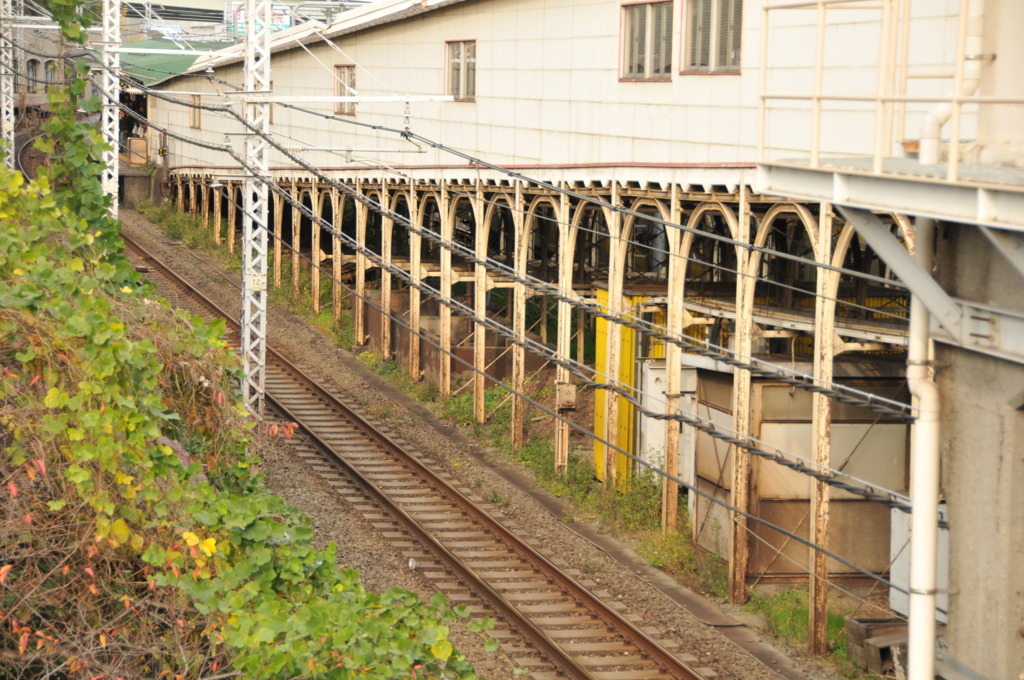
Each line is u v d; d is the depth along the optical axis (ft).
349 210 118.21
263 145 65.87
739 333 48.16
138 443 24.49
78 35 37.99
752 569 49.34
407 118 61.52
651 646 42.75
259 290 67.72
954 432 22.00
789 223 61.05
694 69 52.70
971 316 21.01
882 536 48.98
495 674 40.75
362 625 24.27
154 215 142.72
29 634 22.48
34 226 27.50
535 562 52.37
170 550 23.81
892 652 40.98
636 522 57.36
